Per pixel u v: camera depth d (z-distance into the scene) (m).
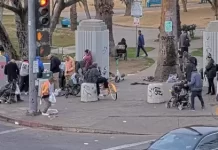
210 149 22.84
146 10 192.50
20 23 72.06
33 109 45.19
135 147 34.69
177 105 46.62
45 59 69.94
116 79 62.47
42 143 36.12
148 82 61.38
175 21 60.72
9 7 69.75
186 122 41.75
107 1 83.88
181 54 73.56
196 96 47.38
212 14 165.50
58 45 111.19
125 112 45.59
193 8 185.88
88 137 38.44
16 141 36.81
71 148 34.38
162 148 23.06
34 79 45.00
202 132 23.53
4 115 45.34
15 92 51.09
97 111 46.25
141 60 83.06
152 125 41.25
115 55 83.56
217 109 45.38
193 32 118.12
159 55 61.41
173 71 60.50
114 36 126.25
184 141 23.12
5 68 51.47
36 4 43.91
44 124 41.88
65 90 54.19
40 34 43.84
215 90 54.12
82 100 50.91
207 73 52.53
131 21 164.00
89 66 55.09
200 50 92.81
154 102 49.31
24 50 71.88
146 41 114.19
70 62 55.31
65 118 43.78
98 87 51.47
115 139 37.66
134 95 53.88
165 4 60.34
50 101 44.72
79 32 61.28
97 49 60.91
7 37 72.88
